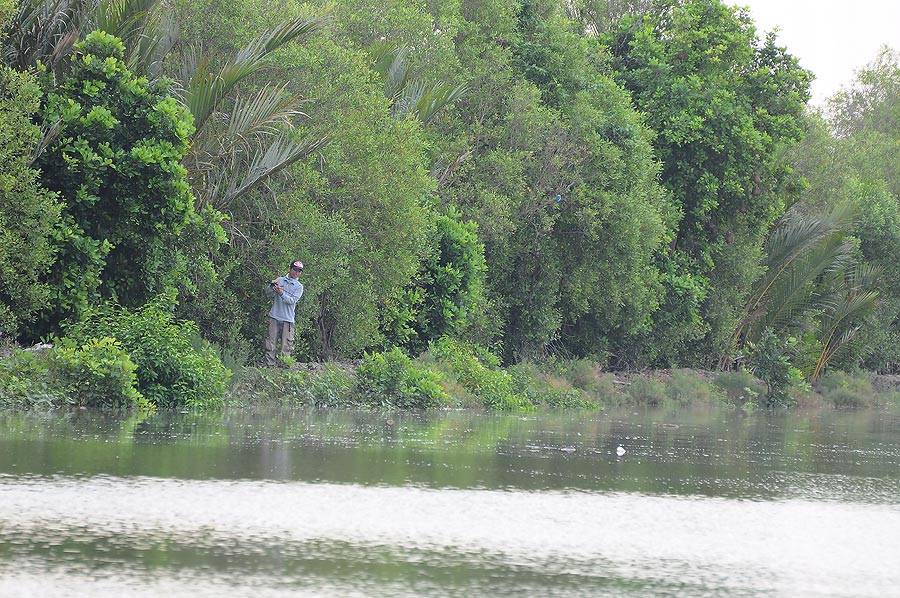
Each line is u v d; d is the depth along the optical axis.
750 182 144.25
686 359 150.88
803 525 31.62
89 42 66.19
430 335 100.75
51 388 55.84
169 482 32.25
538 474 39.50
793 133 146.12
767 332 140.25
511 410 87.25
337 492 32.34
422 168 92.62
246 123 75.62
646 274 131.50
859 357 184.50
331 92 85.06
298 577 22.05
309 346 88.25
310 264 81.75
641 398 117.81
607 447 52.44
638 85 145.00
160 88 68.00
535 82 121.94
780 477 43.34
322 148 79.19
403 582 22.12
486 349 106.94
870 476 45.53
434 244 99.44
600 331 136.62
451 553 25.20
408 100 100.25
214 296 78.00
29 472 32.50
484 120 116.50
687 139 139.00
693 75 141.62
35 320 63.06
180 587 20.72
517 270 119.44
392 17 102.31
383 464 39.66
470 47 113.69
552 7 127.69
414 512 29.95
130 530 25.56
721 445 58.00
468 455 44.81
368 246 88.81
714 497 36.22
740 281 149.88
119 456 37.22
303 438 47.53
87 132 64.56
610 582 23.16
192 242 73.62
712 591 22.86
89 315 62.38
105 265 66.44
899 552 28.22
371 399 76.38
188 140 74.00
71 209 65.06
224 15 79.81
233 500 30.02
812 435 71.12
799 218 160.25
